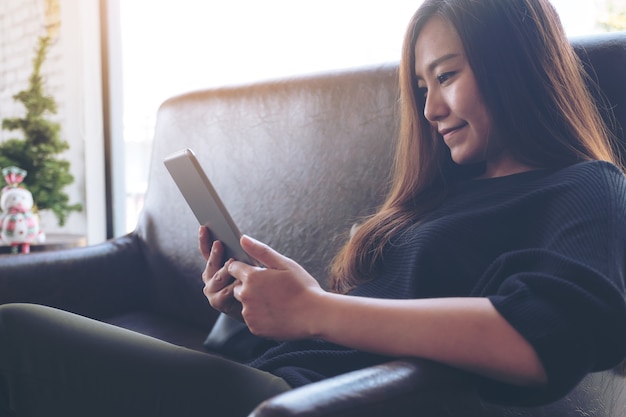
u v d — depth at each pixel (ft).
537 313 2.19
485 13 3.08
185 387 2.59
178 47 10.06
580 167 2.83
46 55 10.87
